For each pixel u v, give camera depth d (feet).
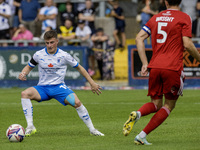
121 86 149.07
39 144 54.54
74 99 60.90
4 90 143.02
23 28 160.86
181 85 52.39
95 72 161.58
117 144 53.36
